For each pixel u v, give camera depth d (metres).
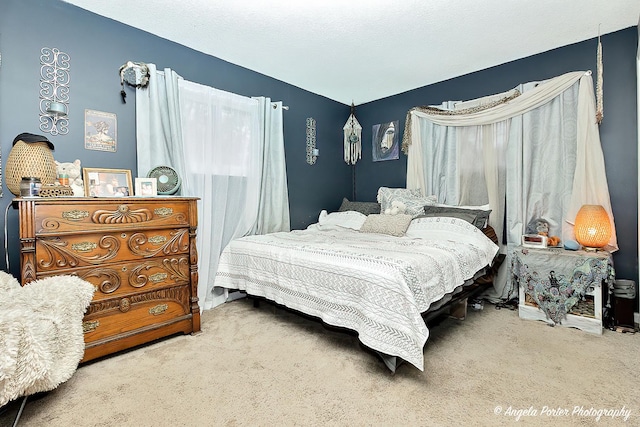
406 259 1.87
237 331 2.33
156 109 2.55
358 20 2.39
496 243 2.93
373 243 2.48
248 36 2.63
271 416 1.40
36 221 1.66
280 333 2.29
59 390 1.58
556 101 2.80
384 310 1.67
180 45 2.78
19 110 2.05
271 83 3.52
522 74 3.04
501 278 3.01
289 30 2.53
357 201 4.52
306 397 1.53
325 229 3.46
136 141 2.53
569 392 1.55
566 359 1.88
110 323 1.90
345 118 4.48
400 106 4.03
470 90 3.40
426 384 1.63
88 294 1.65
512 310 2.79
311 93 3.99
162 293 2.14
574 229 2.56
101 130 2.37
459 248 2.32
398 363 1.75
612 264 2.43
